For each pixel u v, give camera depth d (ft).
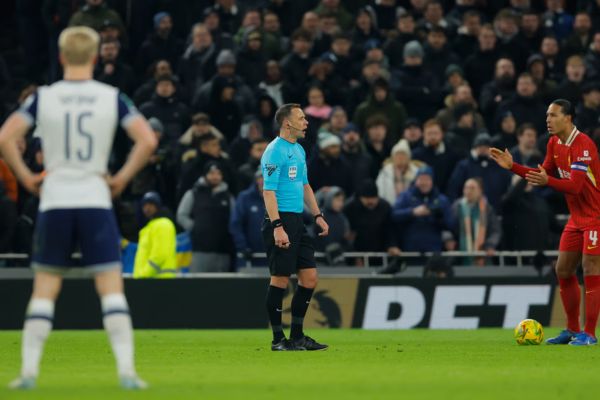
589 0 295.28
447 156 232.53
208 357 129.80
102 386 90.27
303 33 259.19
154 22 280.92
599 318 206.08
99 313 200.03
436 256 209.15
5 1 327.88
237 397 82.43
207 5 292.81
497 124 241.96
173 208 231.91
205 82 258.78
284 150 137.90
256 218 214.48
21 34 292.61
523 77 246.47
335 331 197.06
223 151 236.22
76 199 85.76
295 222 138.41
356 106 254.47
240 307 203.21
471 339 169.07
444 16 302.86
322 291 204.54
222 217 216.95
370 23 275.80
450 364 118.11
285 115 138.21
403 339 170.60
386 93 245.45
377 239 220.23
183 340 168.66
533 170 143.74
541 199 224.94
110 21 265.95
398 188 226.99
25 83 280.92
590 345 148.25
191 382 95.25
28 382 85.81
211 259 217.15
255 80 261.03
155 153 227.20
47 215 85.81
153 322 200.95
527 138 226.79
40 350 86.48
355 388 89.86
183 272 217.97
